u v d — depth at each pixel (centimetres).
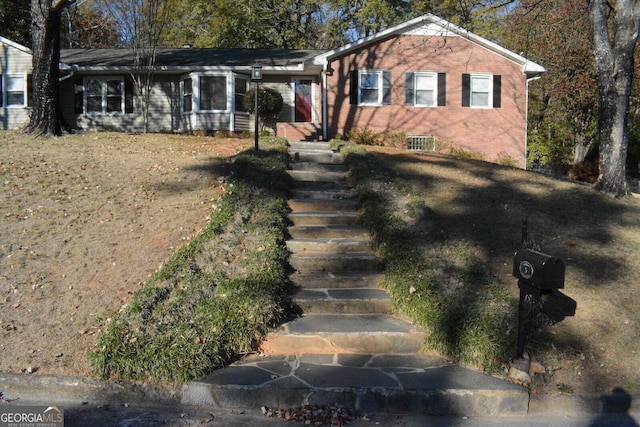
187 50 2244
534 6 1755
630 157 2777
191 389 462
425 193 964
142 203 849
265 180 910
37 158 1055
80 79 2041
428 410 458
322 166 1080
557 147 2762
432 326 549
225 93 1945
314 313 611
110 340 493
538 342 531
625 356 533
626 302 633
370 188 915
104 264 662
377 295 632
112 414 441
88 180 938
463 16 1766
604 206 980
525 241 515
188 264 624
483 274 634
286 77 2036
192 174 991
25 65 2042
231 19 2959
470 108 1916
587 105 2353
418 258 664
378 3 2809
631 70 1074
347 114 1869
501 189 1023
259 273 608
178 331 512
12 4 2588
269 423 433
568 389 482
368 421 442
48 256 671
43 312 562
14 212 780
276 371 493
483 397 460
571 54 2266
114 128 2044
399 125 1891
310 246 741
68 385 463
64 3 1302
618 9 1078
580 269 707
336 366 507
